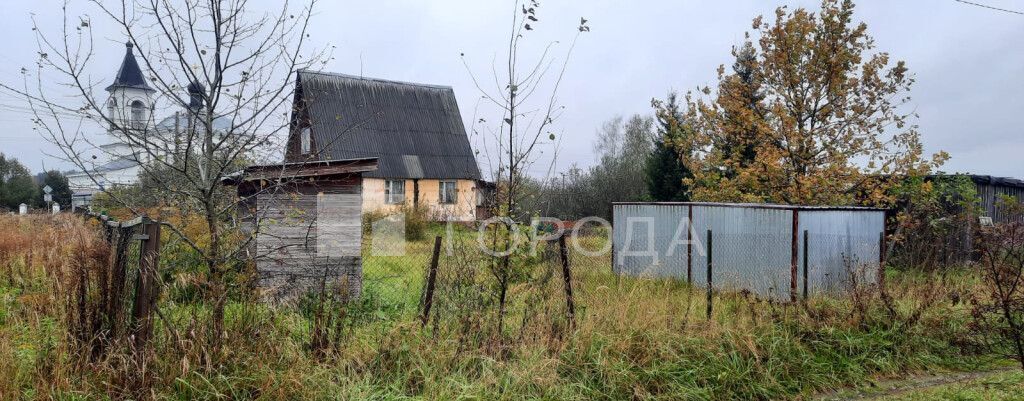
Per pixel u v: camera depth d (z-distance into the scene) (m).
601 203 25.75
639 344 5.62
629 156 36.84
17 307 6.19
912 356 6.50
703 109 13.73
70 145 5.21
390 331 5.17
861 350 6.39
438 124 28.44
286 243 7.30
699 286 9.55
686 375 5.40
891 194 12.78
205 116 5.40
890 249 11.34
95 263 4.61
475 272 5.72
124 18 4.93
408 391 4.77
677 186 21.31
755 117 12.75
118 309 4.52
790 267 8.30
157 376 4.27
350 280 7.37
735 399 5.34
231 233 5.67
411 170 26.19
